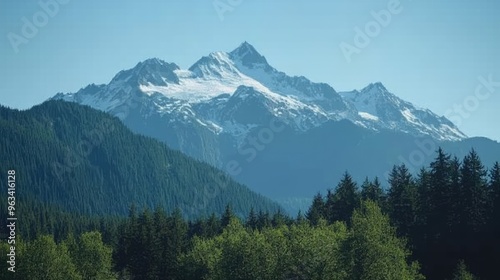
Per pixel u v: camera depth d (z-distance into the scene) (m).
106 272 105.44
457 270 83.62
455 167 103.19
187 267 101.56
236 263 84.44
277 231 90.12
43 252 91.19
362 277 67.00
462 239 95.12
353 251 68.44
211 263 96.62
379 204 106.31
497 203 95.56
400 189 104.06
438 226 97.44
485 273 89.06
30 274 89.75
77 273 93.50
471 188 97.12
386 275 66.12
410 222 99.94
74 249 105.94
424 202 101.00
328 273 74.88
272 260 82.88
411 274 72.75
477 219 96.88
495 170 101.06
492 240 93.31
